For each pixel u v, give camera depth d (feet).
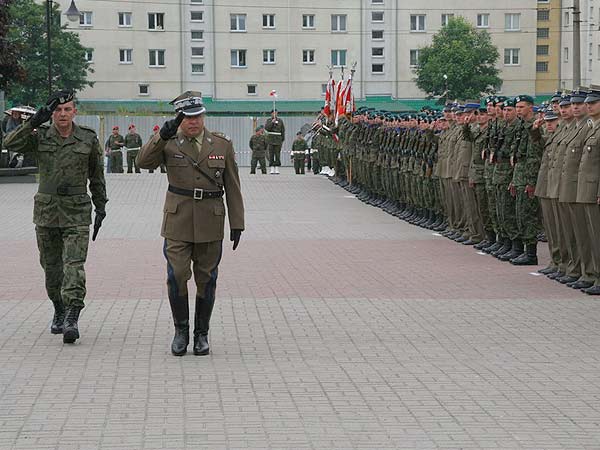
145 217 89.71
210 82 273.13
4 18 147.74
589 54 255.09
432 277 55.16
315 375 33.42
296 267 58.95
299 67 275.80
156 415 28.76
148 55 270.26
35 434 27.02
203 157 36.47
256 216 91.76
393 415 28.81
